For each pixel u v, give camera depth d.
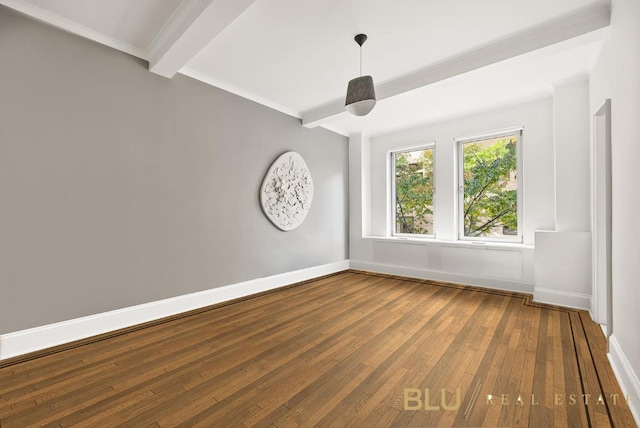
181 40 2.56
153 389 1.87
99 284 2.78
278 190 4.47
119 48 2.88
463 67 3.15
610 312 2.31
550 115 4.11
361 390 1.86
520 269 4.18
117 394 1.82
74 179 2.64
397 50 3.01
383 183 5.88
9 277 2.33
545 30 2.64
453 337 2.66
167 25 2.63
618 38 2.13
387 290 4.33
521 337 2.65
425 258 5.08
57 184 2.55
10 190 2.33
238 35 2.77
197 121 3.54
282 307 3.54
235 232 3.95
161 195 3.22
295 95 4.17
